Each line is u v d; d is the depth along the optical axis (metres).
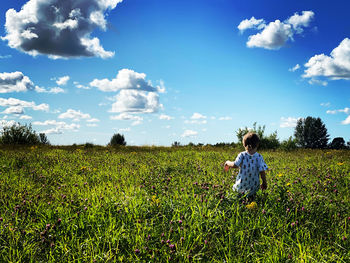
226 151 14.99
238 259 2.87
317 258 2.83
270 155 12.62
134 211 3.78
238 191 4.63
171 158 10.55
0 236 3.12
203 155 11.77
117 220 3.64
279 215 3.91
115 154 12.38
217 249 3.03
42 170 7.56
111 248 3.01
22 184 5.92
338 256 2.85
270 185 5.33
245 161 4.63
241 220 3.64
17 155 10.30
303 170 7.41
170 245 2.87
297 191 5.04
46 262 2.79
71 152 12.87
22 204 4.20
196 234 3.26
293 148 17.41
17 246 3.01
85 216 3.67
